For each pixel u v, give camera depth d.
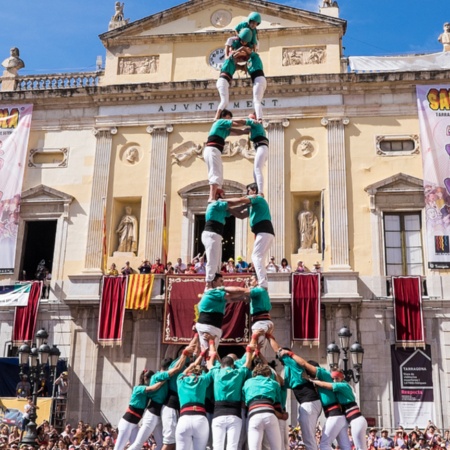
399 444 20.77
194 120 29.16
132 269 26.77
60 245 28.38
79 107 30.20
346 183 27.53
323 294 25.33
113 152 29.34
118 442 11.38
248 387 10.33
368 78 28.42
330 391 11.57
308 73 29.30
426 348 25.12
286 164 28.14
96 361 26.00
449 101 27.91
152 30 30.91
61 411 25.33
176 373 11.32
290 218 27.50
